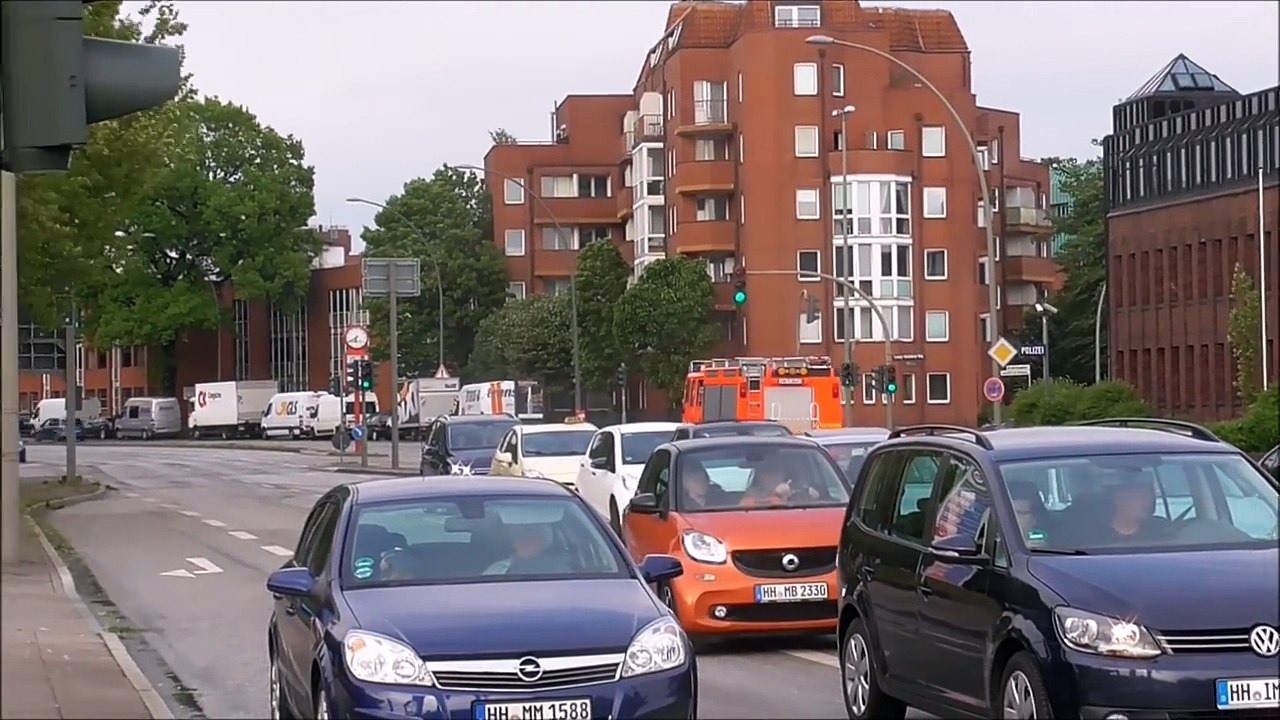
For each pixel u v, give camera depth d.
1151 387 79.56
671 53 84.31
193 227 99.12
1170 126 79.25
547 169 100.62
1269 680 8.12
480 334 92.69
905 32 83.81
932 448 10.59
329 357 113.06
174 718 11.51
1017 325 94.31
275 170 100.81
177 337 101.06
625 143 97.19
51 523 34.84
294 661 9.89
